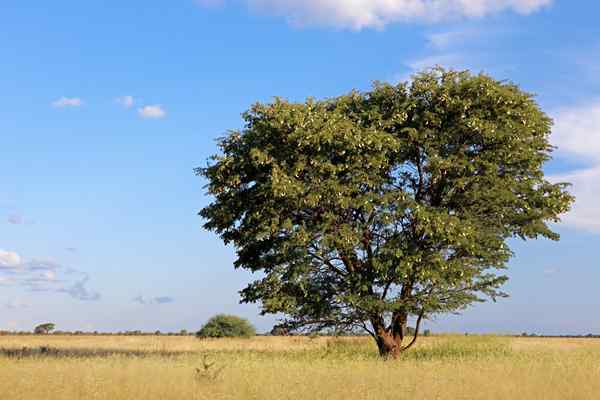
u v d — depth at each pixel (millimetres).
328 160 26484
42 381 14789
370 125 27906
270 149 26875
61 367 18047
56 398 13070
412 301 27812
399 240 26688
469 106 27547
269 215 26984
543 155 29094
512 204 28656
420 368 19422
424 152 28219
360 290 27328
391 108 28391
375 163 26297
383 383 15086
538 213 28438
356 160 26453
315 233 27031
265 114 27688
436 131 27891
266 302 26922
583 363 20812
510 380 15578
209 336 67438
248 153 27156
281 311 27469
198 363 20469
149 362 20047
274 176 25469
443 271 26688
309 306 27719
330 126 26094
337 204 26438
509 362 21500
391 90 28938
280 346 43688
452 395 13586
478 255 28547
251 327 68125
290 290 27828
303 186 25812
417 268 26156
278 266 27328
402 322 29969
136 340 63000
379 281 27750
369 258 27781
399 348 29672
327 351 29281
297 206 26453
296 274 26797
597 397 13445
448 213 27609
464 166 26844
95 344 50406
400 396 13398
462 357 25359
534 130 28406
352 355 27938
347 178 26688
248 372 17312
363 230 27562
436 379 15852
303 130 26156
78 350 34094
